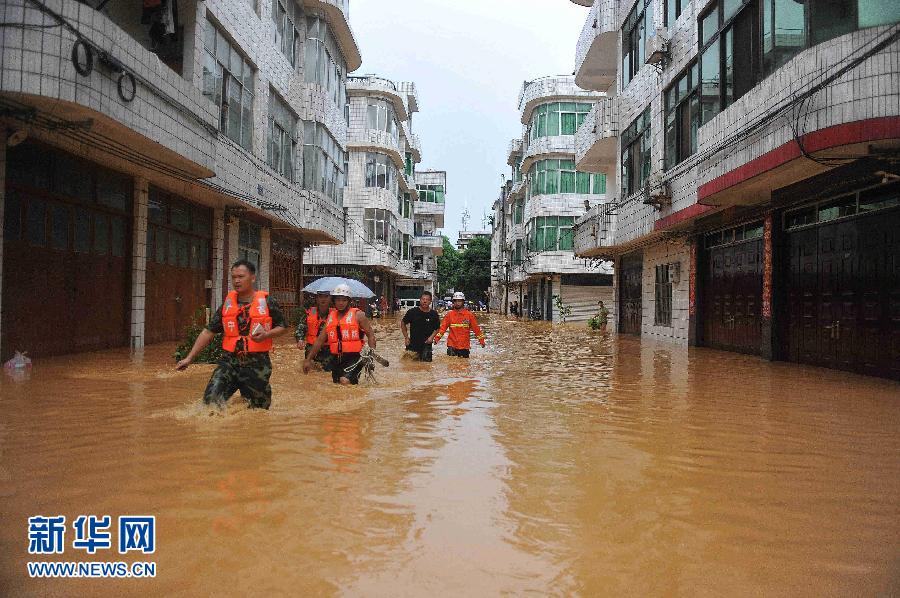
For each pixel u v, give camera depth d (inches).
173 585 95.6
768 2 409.7
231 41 556.4
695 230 605.0
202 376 306.3
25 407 223.8
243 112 595.8
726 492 143.5
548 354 515.2
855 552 111.4
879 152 315.3
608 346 621.9
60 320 387.9
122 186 451.2
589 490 142.7
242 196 575.5
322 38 824.9
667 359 475.8
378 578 98.5
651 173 676.7
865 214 370.9
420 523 121.0
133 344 460.1
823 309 415.5
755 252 519.8
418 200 2108.8
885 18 312.8
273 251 815.1
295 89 765.3
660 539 115.8
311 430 195.5
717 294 593.3
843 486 149.5
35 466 151.3
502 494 138.6
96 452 164.2
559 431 203.6
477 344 631.2
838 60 327.9
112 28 327.0
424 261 2057.1
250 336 223.1
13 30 280.8
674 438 197.2
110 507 126.0
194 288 575.2
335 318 301.6
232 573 99.3
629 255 893.8
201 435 185.6
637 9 745.0
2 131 317.4
